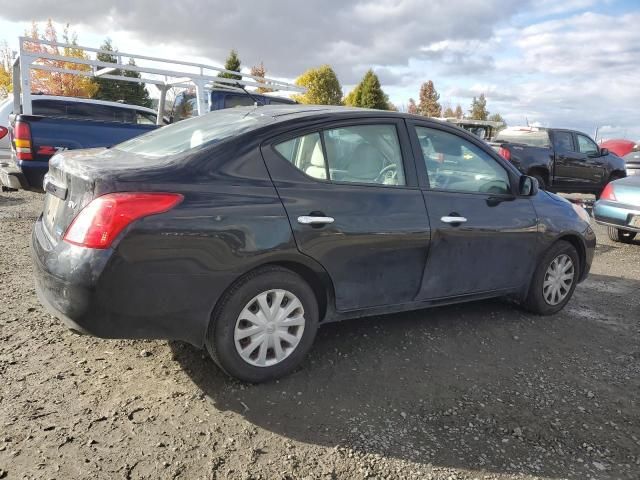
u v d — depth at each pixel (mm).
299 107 3816
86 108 10133
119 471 2402
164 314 2836
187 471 2438
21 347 3482
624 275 6629
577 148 13375
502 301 5102
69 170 2977
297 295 3240
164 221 2752
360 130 3604
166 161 2971
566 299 4883
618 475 2645
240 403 3008
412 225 3629
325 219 3238
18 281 4758
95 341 3633
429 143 3961
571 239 4844
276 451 2627
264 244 3029
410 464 2607
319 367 3488
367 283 3525
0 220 7352
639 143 21875
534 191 4391
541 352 4012
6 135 9250
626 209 8273
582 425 3049
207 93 9477
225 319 3016
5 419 2703
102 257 2645
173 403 2959
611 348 4195
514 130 13828
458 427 2941
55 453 2482
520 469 2633
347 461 2594
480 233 4031
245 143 3145
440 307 4797
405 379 3428
